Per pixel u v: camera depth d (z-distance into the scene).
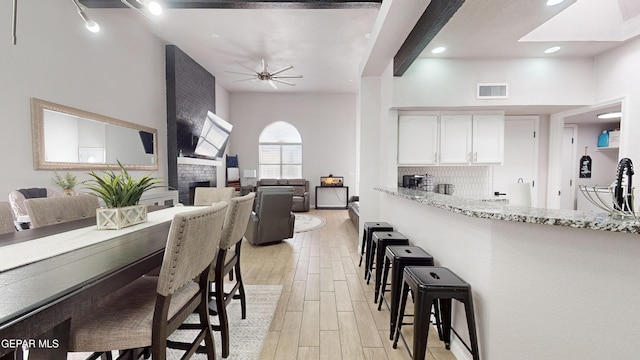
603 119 4.43
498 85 3.31
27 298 0.77
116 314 1.20
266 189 4.22
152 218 2.07
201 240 1.21
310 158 8.40
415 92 3.35
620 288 1.13
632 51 2.83
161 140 4.89
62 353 0.96
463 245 1.71
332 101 8.34
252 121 8.30
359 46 5.00
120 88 3.95
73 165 3.21
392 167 3.60
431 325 2.12
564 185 4.93
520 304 1.35
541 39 2.82
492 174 4.14
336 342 1.92
